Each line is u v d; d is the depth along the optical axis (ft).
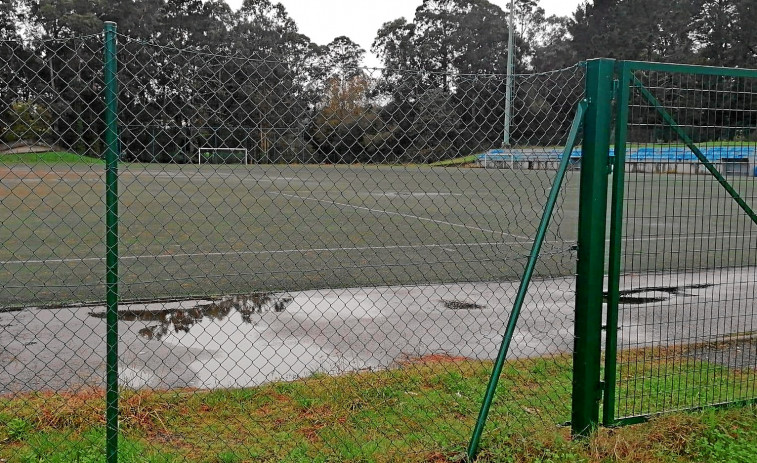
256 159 11.51
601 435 11.13
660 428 11.64
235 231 39.14
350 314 20.67
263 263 28.86
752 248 35.78
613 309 11.24
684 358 16.81
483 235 38.55
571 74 11.86
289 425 11.92
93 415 11.89
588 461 10.59
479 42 161.89
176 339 17.67
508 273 27.84
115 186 9.12
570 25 190.49
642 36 175.01
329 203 59.11
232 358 16.19
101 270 27.02
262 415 12.34
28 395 13.05
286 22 175.01
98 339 17.49
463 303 22.58
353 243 35.27
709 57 167.73
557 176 10.69
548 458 10.75
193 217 46.03
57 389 13.61
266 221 44.47
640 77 12.14
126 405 12.28
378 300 22.65
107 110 8.90
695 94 12.32
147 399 12.67
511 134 12.57
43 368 15.02
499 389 13.89
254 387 13.64
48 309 20.45
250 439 11.29
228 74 10.55
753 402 12.96
